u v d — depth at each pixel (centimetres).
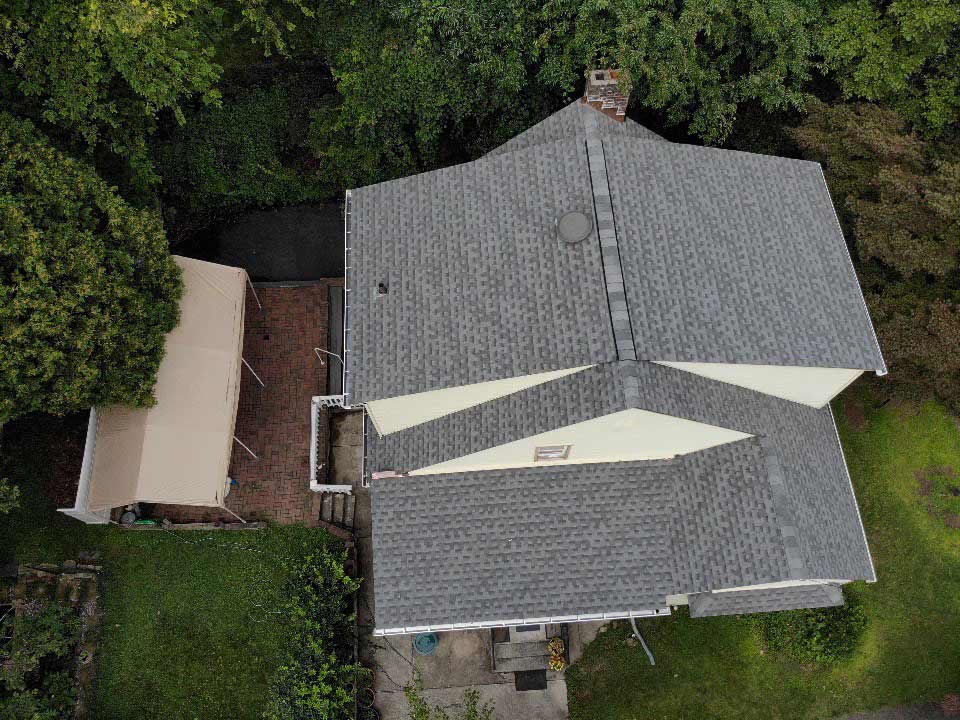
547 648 2819
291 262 3494
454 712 2781
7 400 2330
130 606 2862
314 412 3012
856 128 2711
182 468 2664
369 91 2892
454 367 2091
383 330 2186
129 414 2698
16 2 2389
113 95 2812
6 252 2255
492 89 2914
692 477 2359
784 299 2209
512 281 2169
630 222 2183
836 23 2827
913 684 2780
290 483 3039
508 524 2347
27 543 2892
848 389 3169
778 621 2838
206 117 3334
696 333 2080
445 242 2273
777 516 2230
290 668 2667
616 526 2342
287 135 3403
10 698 2559
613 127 2517
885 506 3008
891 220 2644
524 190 2275
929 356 2541
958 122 2812
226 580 2900
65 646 2695
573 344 2044
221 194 3441
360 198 2427
